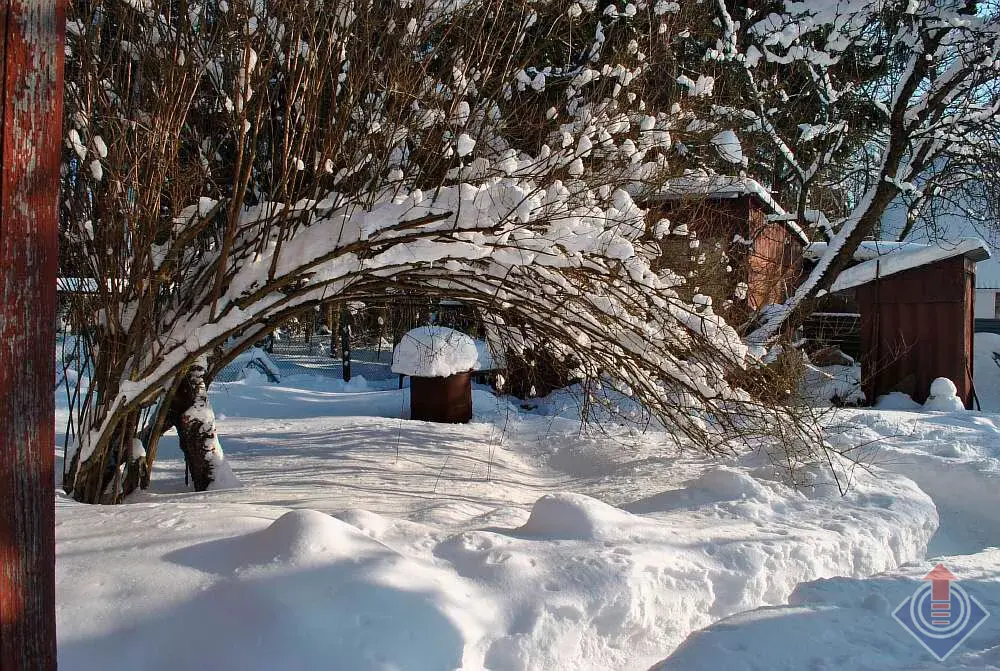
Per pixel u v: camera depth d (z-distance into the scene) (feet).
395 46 17.74
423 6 17.97
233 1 15.39
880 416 29.81
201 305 17.65
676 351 18.84
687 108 24.77
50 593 6.66
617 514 13.50
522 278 18.08
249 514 12.84
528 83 21.81
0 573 6.29
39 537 6.58
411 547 11.16
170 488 23.00
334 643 8.04
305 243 16.63
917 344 41.88
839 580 12.18
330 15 16.38
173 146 16.30
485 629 9.25
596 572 10.75
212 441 21.80
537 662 9.39
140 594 8.89
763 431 19.43
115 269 16.92
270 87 17.80
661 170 23.57
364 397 44.32
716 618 11.93
